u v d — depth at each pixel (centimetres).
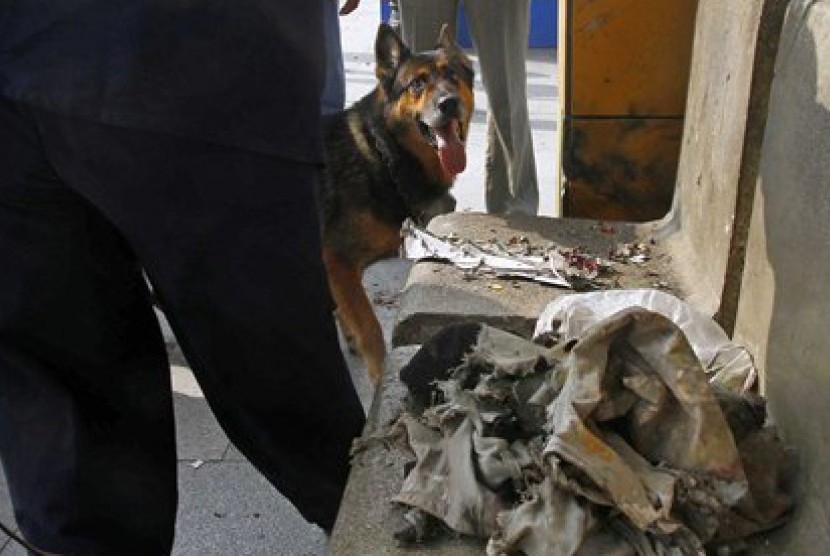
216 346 181
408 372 210
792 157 195
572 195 342
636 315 166
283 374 186
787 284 191
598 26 316
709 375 208
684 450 164
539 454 171
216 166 161
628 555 156
